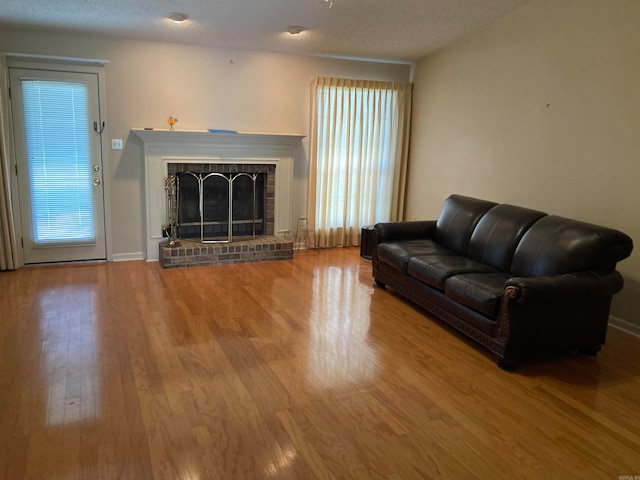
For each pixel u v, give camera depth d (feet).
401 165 20.13
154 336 10.50
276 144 17.94
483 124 15.94
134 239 17.01
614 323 12.01
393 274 13.60
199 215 17.76
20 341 10.03
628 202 11.46
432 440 7.12
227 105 17.37
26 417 7.32
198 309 12.27
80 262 16.47
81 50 15.23
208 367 9.14
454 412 7.90
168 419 7.39
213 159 17.10
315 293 13.88
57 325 10.94
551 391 8.70
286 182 18.60
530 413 7.94
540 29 13.44
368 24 14.60
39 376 8.59
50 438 6.84
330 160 19.17
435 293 11.63
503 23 14.66
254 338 10.57
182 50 16.43
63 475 6.10
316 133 18.67
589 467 6.63
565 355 10.31
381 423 7.51
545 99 13.48
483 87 15.80
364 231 18.04
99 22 13.97
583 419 7.82
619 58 11.40
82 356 9.43
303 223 19.57
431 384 8.81
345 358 9.75
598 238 9.81
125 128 16.14
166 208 16.80
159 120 16.55
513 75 14.52
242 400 8.02
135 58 15.88
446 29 15.49
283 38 15.84
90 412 7.52
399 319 12.05
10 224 14.96
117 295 13.15
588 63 12.16
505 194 15.17
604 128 11.89
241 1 12.43
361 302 13.25
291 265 17.01
